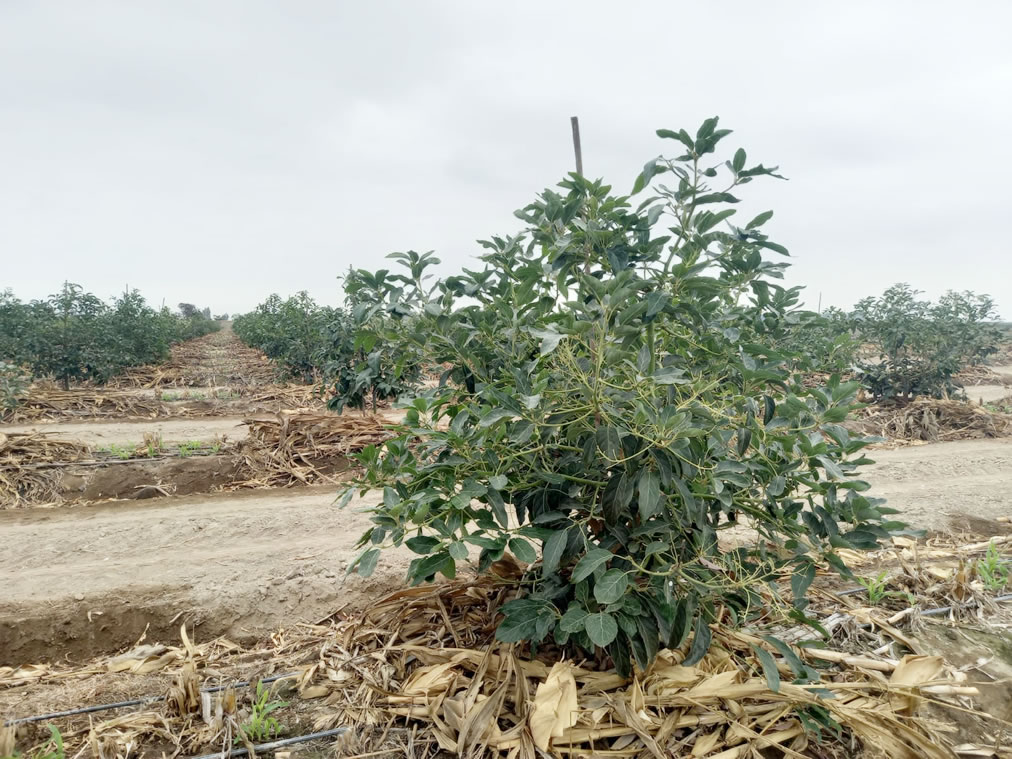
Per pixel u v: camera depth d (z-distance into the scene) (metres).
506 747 2.44
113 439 9.80
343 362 8.78
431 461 3.05
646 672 2.74
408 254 3.18
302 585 4.25
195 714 2.79
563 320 2.73
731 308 3.13
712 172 2.88
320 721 2.71
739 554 2.89
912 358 12.34
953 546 4.99
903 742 2.49
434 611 3.40
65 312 14.65
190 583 4.37
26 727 2.74
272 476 7.80
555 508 2.79
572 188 3.00
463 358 3.08
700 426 2.60
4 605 4.05
